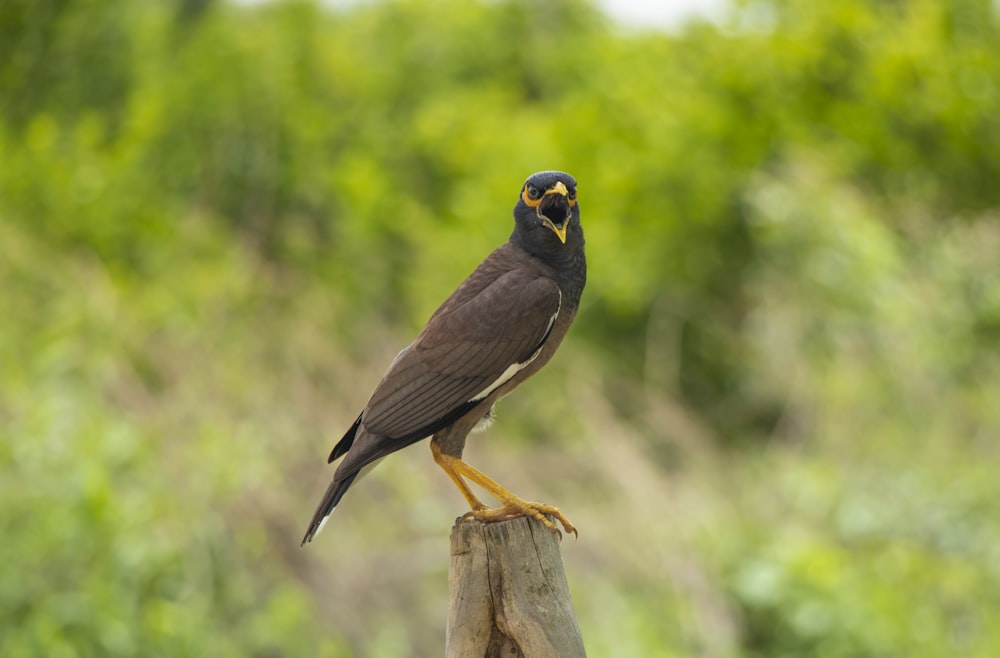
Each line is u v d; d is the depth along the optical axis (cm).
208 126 2028
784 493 1370
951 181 1770
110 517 1064
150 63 2133
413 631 1185
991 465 1401
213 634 1068
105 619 999
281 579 1159
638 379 1762
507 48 2662
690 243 1836
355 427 691
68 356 1267
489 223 1841
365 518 1237
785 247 1741
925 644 1129
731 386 1791
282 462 1247
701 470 1430
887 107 1755
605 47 2127
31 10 1909
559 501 1298
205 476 1156
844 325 1636
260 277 1582
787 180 1805
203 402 1248
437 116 2197
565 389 1472
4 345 1301
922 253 1706
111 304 1370
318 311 1502
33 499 1067
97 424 1167
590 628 1138
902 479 1368
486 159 2055
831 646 1121
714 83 1852
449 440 659
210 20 2217
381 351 1468
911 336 1575
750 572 1180
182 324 1380
